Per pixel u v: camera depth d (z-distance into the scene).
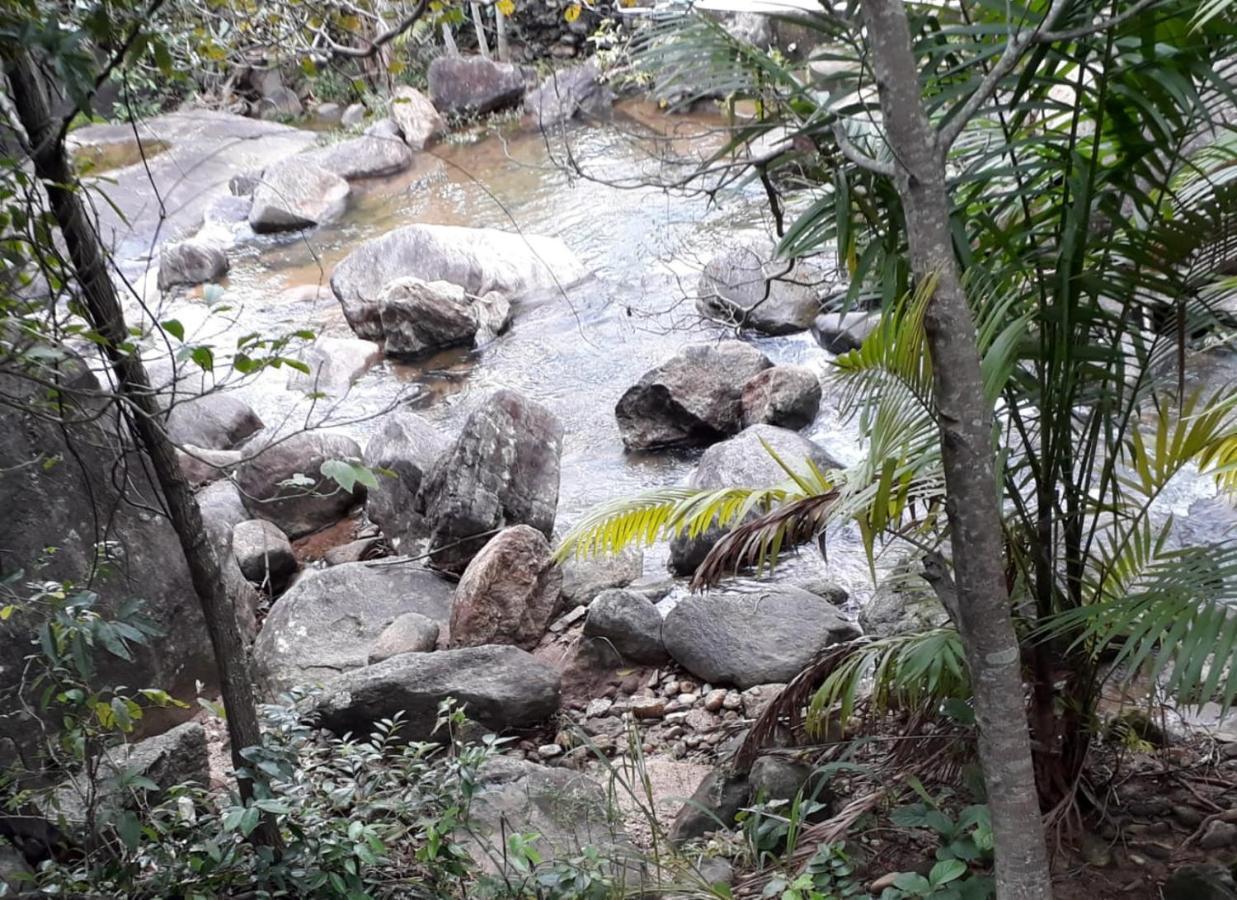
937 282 2.23
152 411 2.72
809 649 4.54
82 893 2.72
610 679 4.74
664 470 6.90
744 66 2.66
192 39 2.84
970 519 2.32
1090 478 3.11
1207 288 3.09
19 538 3.60
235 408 7.46
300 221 12.12
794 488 3.55
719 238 9.74
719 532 5.52
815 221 2.87
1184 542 4.91
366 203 12.80
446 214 11.95
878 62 2.20
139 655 4.03
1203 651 2.43
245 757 2.78
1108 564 3.12
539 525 5.84
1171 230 2.79
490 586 4.98
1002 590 2.36
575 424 7.61
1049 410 2.99
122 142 12.82
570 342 8.82
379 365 8.84
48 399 2.91
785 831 3.26
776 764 3.57
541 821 3.52
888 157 2.69
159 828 2.87
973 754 3.29
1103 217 3.17
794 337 8.30
